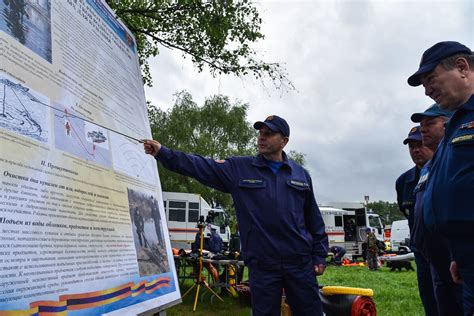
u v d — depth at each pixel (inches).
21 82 63.2
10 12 64.2
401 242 923.4
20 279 52.0
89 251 69.3
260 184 109.3
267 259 104.0
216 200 1046.4
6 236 51.5
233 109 1077.1
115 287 74.2
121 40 117.0
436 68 73.2
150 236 98.7
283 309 134.1
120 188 89.0
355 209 884.0
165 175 948.6
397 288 350.3
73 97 79.0
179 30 299.0
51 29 76.5
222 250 388.5
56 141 69.0
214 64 308.5
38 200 59.6
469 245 66.3
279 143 113.3
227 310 251.3
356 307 133.1
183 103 1065.5
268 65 305.7
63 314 58.4
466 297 68.0
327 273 506.3
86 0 95.7
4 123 57.1
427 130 109.9
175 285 105.4
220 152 1003.3
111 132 92.4
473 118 67.2
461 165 66.8
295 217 107.3
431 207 74.0
